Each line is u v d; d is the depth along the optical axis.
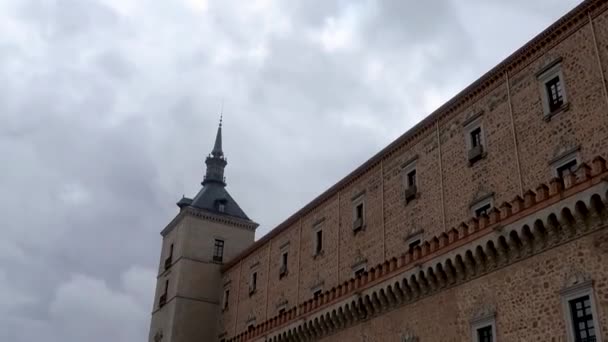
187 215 66.69
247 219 69.75
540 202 26.95
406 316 34.06
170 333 60.91
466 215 34.56
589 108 28.97
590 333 24.11
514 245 28.05
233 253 67.31
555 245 26.38
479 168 34.59
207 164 75.19
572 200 25.48
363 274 37.97
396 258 35.47
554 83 31.56
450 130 37.78
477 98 36.31
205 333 62.25
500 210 29.14
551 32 32.09
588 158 28.28
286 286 51.12
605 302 23.66
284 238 54.03
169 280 65.81
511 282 28.06
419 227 37.94
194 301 63.06
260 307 54.56
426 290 32.94
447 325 31.06
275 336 45.59
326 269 46.22
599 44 29.39
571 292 25.11
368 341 36.47
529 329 26.56
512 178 32.19
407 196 39.62
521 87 33.28
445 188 36.81
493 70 35.22
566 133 29.83
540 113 31.59
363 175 45.31
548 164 30.30
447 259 31.45
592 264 24.55
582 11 30.64
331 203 48.34
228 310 61.03
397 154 42.22
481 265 29.78
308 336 42.22
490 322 28.56
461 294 30.72
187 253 64.88
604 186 24.30
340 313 39.00
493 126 34.47
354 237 44.06
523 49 33.50
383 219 41.53
